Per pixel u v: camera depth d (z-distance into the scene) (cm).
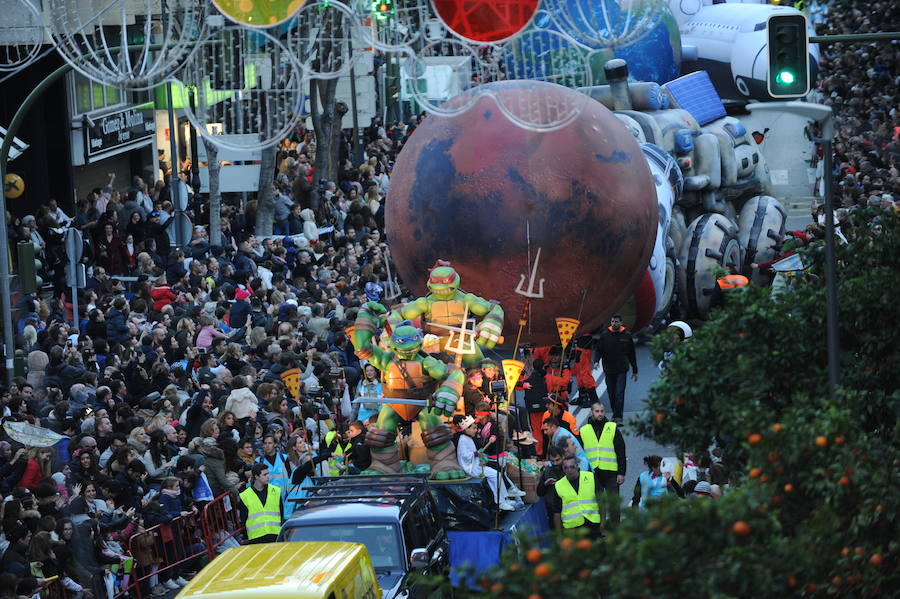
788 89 4872
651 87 8638
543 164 6212
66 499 4369
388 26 3550
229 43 3741
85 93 9800
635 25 3894
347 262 8788
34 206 9406
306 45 3684
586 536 2245
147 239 8025
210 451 4950
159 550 4606
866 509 2575
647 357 7944
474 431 4672
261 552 3650
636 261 6488
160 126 11856
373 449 4797
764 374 3238
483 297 6394
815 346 3359
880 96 13412
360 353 4962
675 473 4941
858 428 2841
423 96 3991
